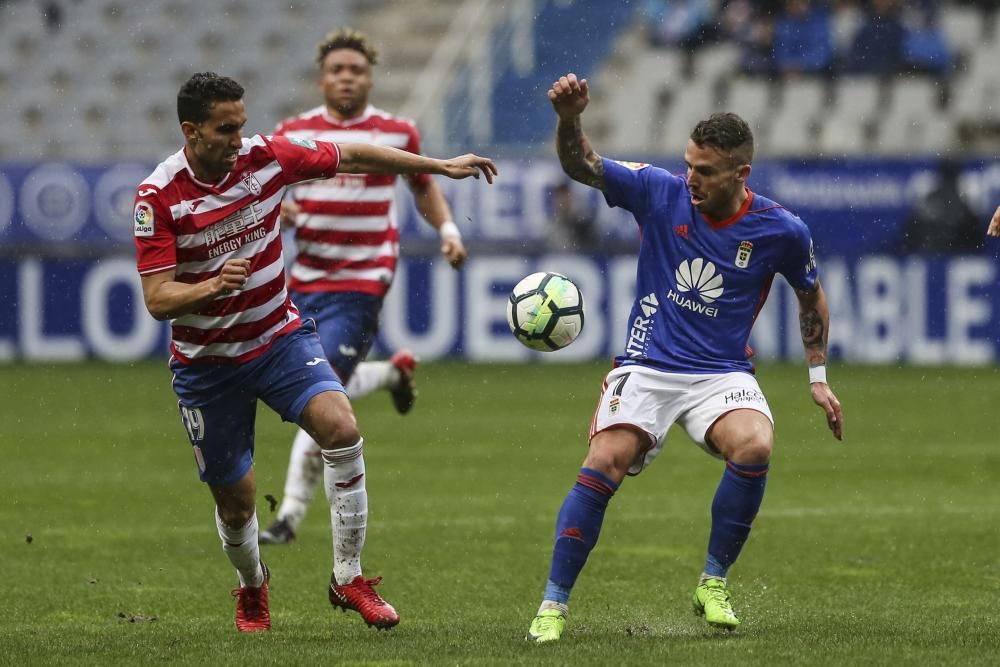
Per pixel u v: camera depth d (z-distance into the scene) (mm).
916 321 68625
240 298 19875
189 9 93250
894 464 40375
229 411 20438
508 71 85062
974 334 68375
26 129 90062
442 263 68438
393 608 21000
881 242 68562
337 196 30891
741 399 19609
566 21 86750
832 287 68812
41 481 37656
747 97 84312
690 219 19875
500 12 88438
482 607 22656
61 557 27406
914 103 82812
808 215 68688
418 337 68750
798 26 84125
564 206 68438
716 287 19828
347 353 31109
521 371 67312
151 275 19016
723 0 85688
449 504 33969
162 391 59906
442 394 59281
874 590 23828
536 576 25484
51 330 70000
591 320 69250
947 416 51656
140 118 90188
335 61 31906
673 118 84812
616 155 72875
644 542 28953
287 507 29109
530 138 82625
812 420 50562
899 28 82938
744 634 19344
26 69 92250
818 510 32719
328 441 19875
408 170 20703
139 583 24891
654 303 20109
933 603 22547
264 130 88812
